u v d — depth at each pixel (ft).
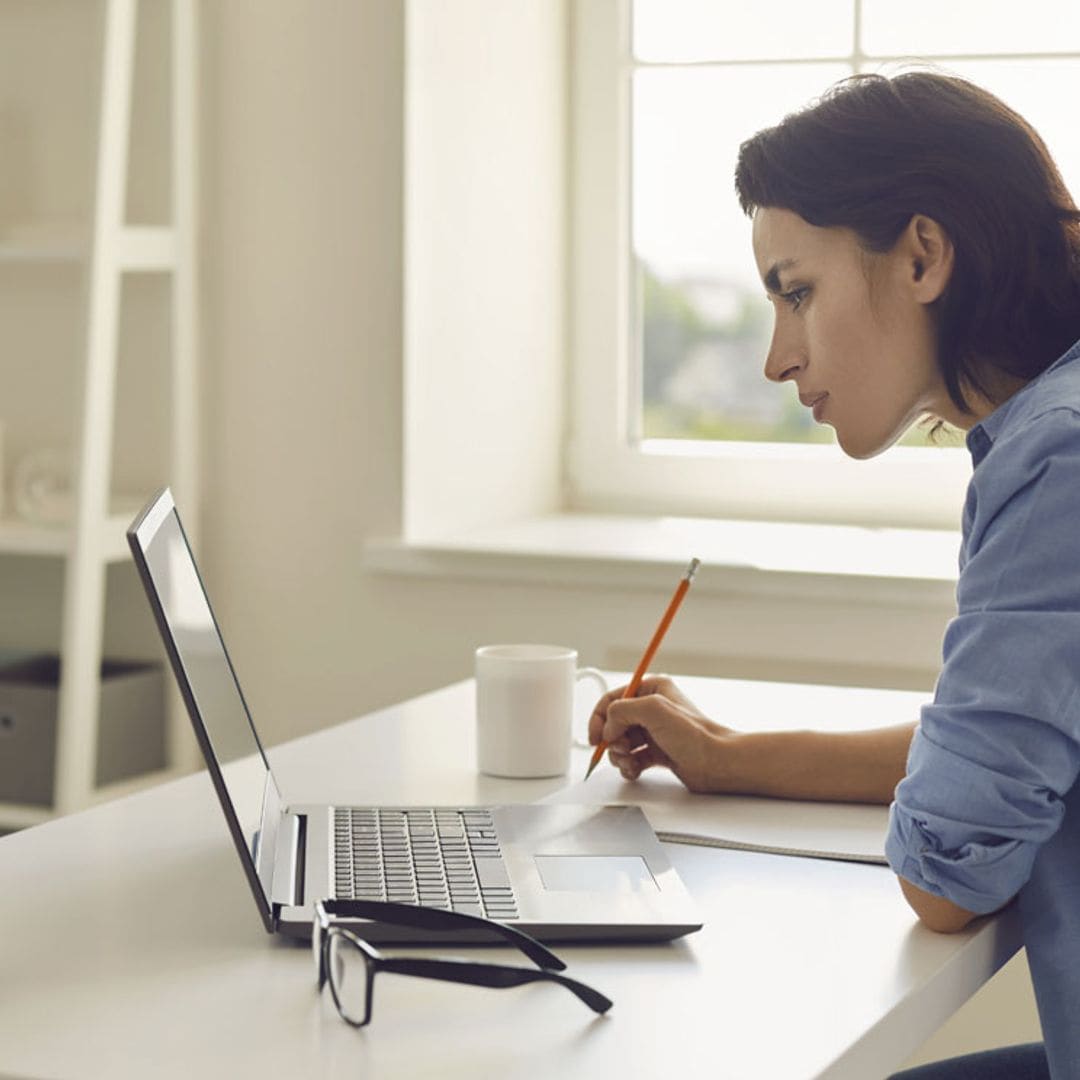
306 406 9.40
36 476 9.81
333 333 9.30
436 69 9.19
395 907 3.75
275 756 5.66
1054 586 3.88
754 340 9.96
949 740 3.92
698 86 9.81
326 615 9.45
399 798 5.13
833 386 4.47
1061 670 3.84
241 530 9.59
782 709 6.20
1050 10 9.04
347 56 9.13
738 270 9.93
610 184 10.07
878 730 5.14
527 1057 3.19
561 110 10.09
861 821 4.87
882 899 4.19
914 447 9.63
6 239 9.41
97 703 9.29
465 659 9.18
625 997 3.52
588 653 8.93
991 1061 5.20
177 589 4.06
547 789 5.26
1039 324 4.33
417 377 9.23
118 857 4.54
